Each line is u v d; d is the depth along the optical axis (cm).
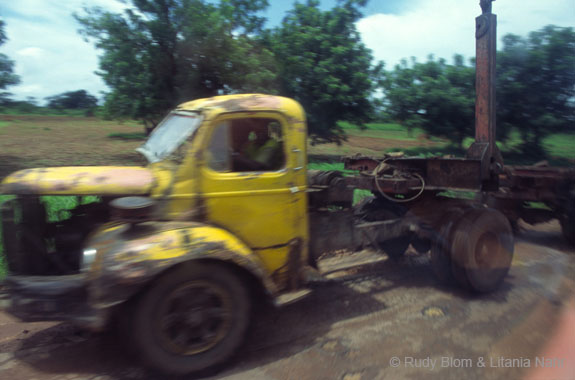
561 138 2709
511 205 670
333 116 1942
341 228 450
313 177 464
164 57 1680
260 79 1686
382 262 594
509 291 493
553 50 2022
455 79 2227
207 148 341
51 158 1644
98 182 327
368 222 510
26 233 323
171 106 1753
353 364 333
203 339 316
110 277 281
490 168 482
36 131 3362
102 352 354
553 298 472
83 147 2189
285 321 413
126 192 326
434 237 501
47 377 317
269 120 367
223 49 1647
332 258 471
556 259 617
